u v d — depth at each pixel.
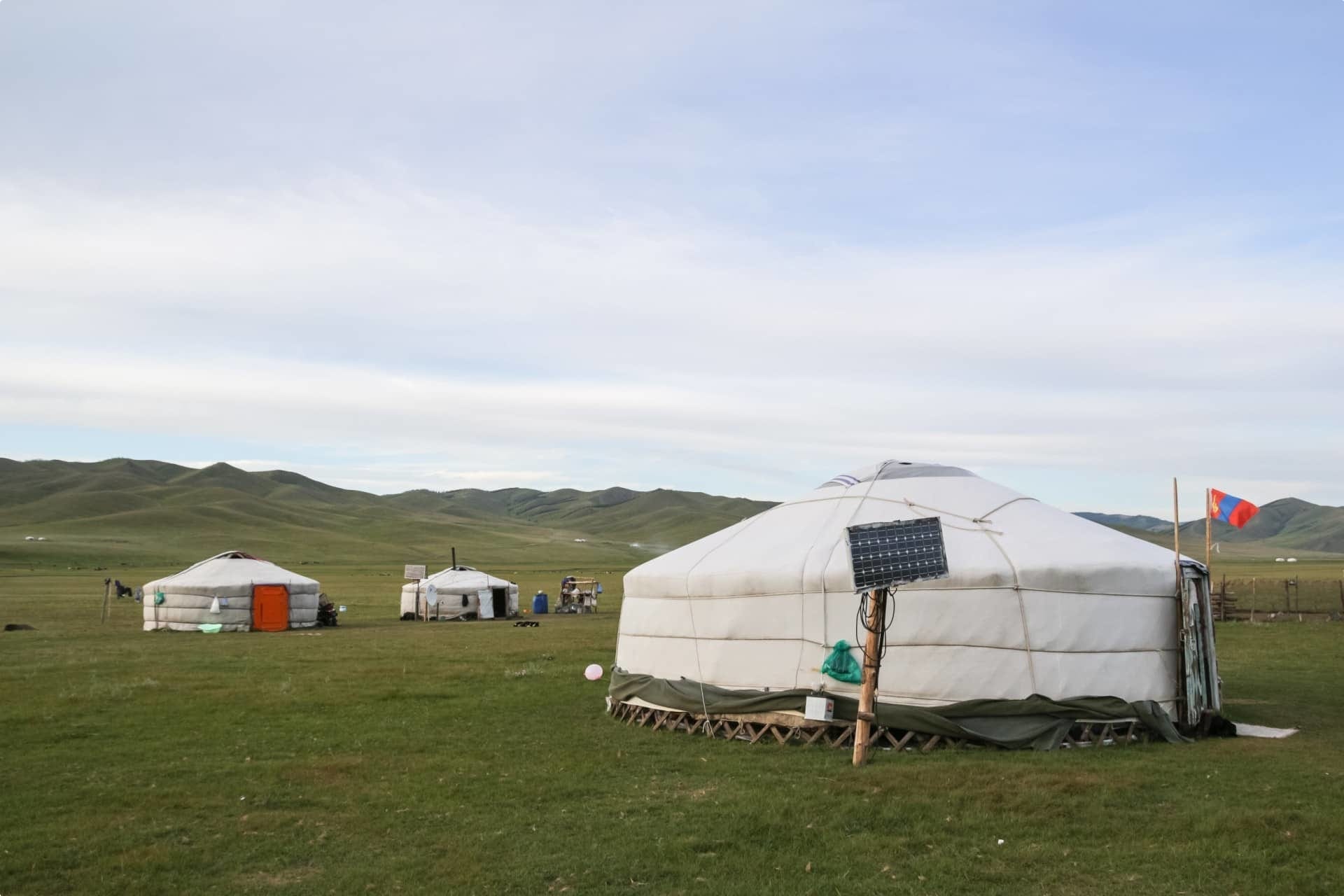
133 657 22.59
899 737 10.83
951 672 10.80
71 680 17.97
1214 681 12.12
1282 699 14.93
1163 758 10.05
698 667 12.40
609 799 8.95
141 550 119.75
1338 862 6.80
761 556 12.17
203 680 18.23
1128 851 7.13
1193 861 6.89
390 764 10.66
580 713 14.11
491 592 41.94
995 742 10.52
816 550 11.83
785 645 11.61
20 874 7.03
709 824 8.00
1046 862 6.96
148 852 7.52
